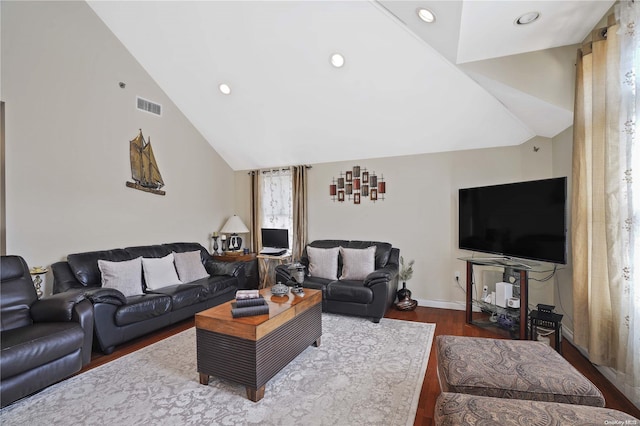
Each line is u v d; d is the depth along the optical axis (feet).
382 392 7.17
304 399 6.91
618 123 6.36
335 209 15.97
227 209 18.42
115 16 11.71
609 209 6.51
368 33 9.39
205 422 6.15
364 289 11.72
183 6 10.49
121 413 6.44
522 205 10.05
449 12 6.73
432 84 10.52
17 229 9.78
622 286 6.41
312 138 14.76
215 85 13.34
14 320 7.79
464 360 5.63
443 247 13.70
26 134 9.94
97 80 11.86
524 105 9.31
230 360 7.08
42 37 10.28
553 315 8.96
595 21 6.96
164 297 10.68
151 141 13.92
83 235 11.44
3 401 6.22
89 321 8.13
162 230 14.46
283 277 13.28
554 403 4.36
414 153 14.15
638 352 6.02
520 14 6.66
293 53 10.81
